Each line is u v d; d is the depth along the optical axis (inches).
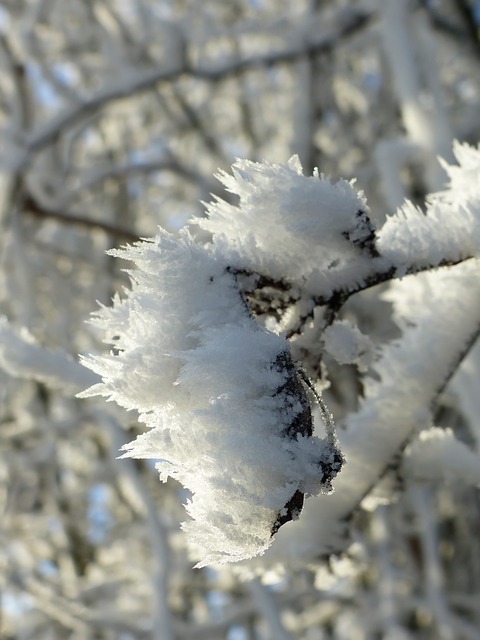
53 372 19.1
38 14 69.7
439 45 81.2
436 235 16.5
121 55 73.7
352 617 71.6
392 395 18.3
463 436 61.4
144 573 70.0
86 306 81.3
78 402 75.5
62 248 80.1
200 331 15.1
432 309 18.1
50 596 64.0
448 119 45.2
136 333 15.2
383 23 50.4
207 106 83.0
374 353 18.1
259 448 14.6
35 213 62.6
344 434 18.4
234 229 15.9
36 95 79.4
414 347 18.2
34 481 80.0
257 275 15.8
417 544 73.0
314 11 69.5
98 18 75.4
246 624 67.6
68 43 77.0
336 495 18.4
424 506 68.6
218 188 77.3
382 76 82.1
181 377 14.7
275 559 18.4
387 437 18.3
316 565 18.4
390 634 66.2
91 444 80.0
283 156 78.2
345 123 83.7
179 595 72.6
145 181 88.7
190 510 14.6
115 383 14.9
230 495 14.5
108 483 79.6
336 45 63.0
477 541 78.1
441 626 66.7
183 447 14.6
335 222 16.1
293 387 14.9
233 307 15.3
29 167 57.6
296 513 14.7
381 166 44.8
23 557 77.3
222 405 14.7
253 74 83.8
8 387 75.3
